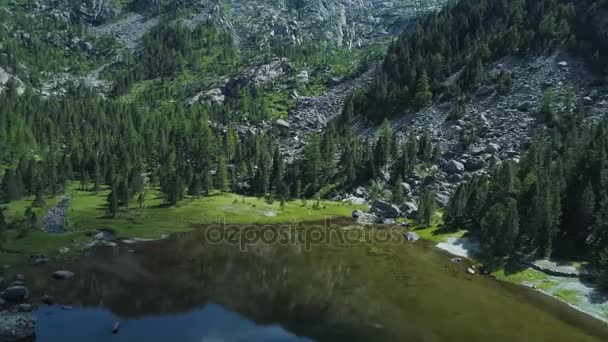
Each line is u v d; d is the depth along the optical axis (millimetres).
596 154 100312
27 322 59062
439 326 64875
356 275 85312
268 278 82625
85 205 134250
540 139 140000
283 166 163750
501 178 110125
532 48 196750
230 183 166125
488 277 86312
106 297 70812
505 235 92500
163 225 117375
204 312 67375
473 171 151000
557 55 188125
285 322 65188
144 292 73875
